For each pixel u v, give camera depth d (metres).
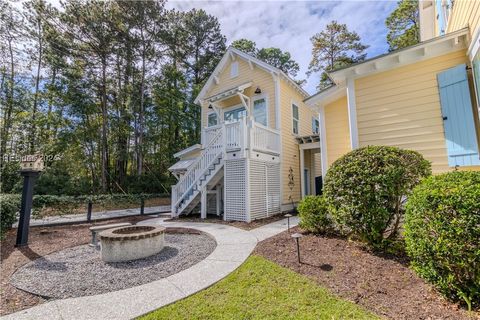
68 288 3.34
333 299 2.76
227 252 4.73
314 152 13.84
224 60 12.52
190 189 9.51
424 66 5.20
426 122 5.10
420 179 3.69
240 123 8.31
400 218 3.98
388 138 5.52
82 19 15.12
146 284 3.42
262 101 11.05
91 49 16.08
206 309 2.68
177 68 21.36
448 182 2.67
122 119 17.95
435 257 2.55
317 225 5.50
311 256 4.12
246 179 8.13
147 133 19.22
